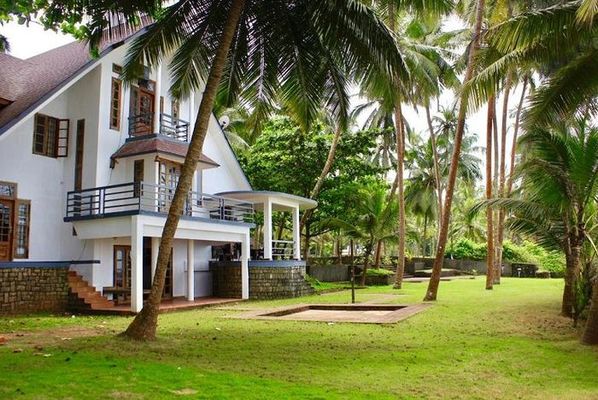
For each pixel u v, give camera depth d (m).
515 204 13.48
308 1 11.51
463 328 11.59
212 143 23.44
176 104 21.64
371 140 28.11
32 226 17.27
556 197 12.38
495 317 13.41
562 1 16.62
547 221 13.47
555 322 12.52
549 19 11.09
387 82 12.00
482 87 12.35
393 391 6.34
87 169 18.03
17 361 7.53
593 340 9.61
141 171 18.84
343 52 12.22
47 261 17.00
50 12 10.77
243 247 20.64
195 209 21.86
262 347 9.17
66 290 16.66
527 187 12.88
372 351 8.89
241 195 21.75
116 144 18.70
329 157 26.83
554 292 21.20
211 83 10.05
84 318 14.65
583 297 12.05
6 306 15.23
